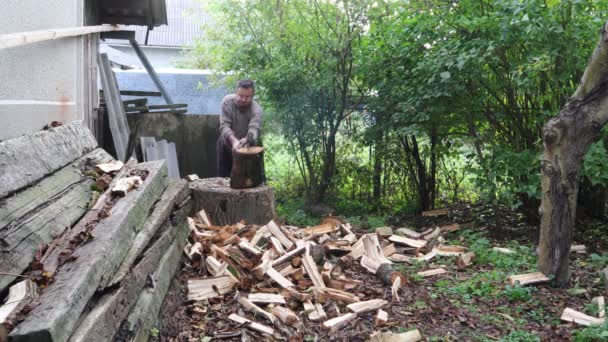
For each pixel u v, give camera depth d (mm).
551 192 5062
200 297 4406
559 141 4973
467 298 4805
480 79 7332
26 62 4496
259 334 4000
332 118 8977
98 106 8195
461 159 10125
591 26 6293
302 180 9938
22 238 2740
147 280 3576
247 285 4637
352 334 4078
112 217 3344
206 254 5059
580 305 4727
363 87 8758
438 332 4176
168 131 9773
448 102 7516
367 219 8148
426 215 8500
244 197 6344
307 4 8625
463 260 5848
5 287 2445
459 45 7152
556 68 6645
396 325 4262
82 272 2582
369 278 5332
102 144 8633
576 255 6309
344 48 8430
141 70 12961
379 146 8625
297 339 3896
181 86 12914
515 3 6230
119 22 9273
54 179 3504
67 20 5441
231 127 7738
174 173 8836
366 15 8109
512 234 7395
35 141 3562
